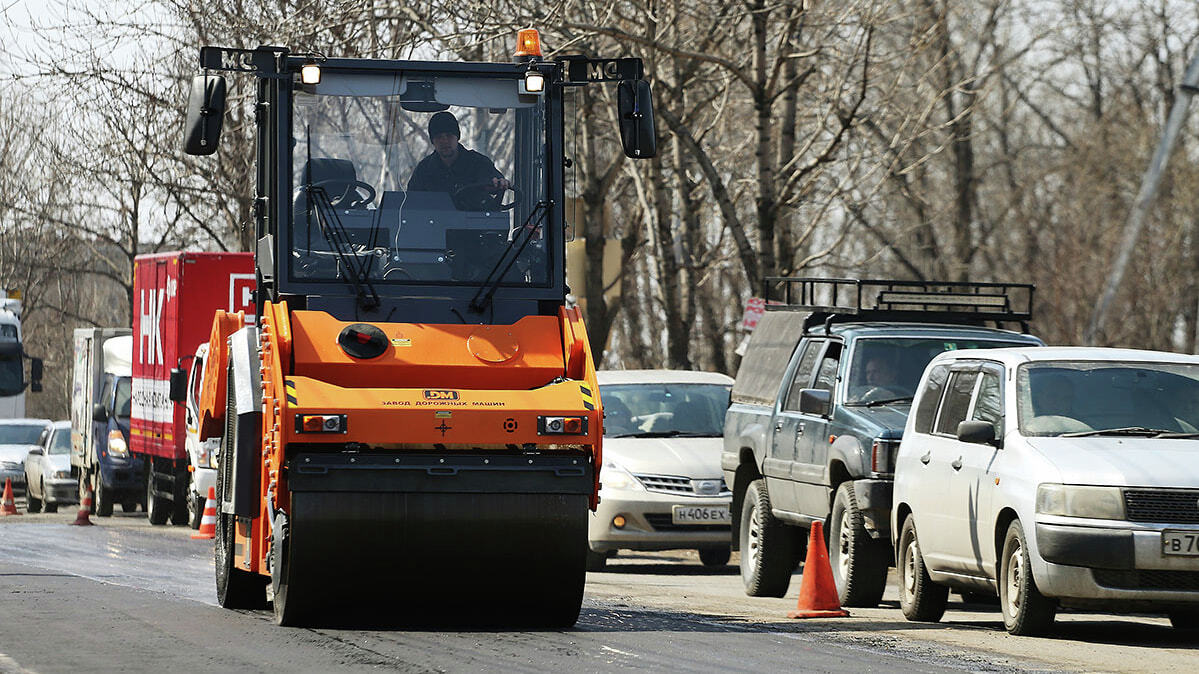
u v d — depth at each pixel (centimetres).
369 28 9062
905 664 3186
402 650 3222
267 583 4103
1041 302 15725
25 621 3741
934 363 4475
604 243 10138
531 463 3500
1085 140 16138
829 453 4872
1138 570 3572
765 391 5588
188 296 8912
